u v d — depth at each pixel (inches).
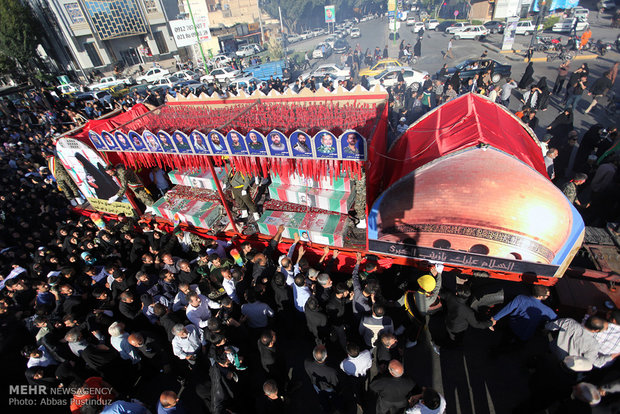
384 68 797.2
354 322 217.3
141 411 161.6
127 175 314.5
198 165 287.1
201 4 991.6
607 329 154.9
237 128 259.4
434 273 193.3
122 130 303.0
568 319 161.3
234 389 173.9
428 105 529.0
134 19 1406.3
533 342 217.9
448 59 1008.9
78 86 1083.3
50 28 1277.1
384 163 283.9
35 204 402.6
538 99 514.3
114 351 201.6
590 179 341.4
